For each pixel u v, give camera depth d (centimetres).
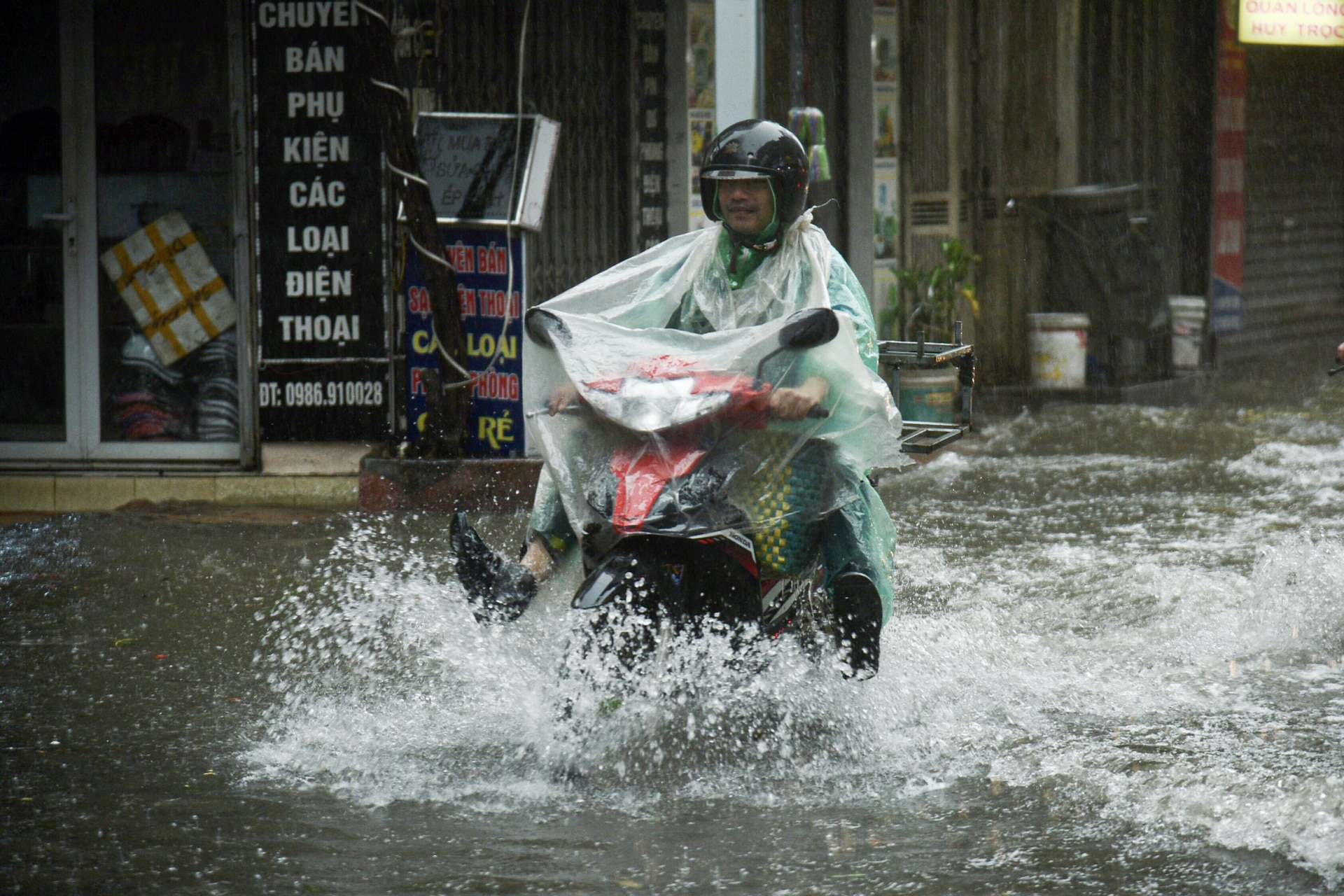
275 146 2816
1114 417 3756
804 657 1477
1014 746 1426
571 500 1352
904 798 1291
